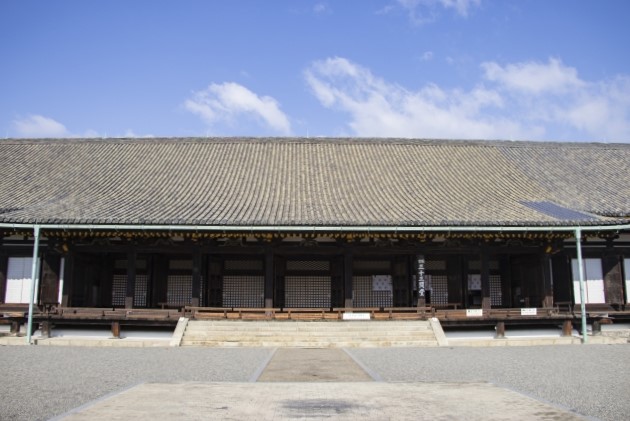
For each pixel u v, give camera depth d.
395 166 29.08
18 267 22.58
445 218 20.92
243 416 8.11
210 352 17.00
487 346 19.36
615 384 11.23
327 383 11.04
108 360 14.96
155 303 24.23
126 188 24.80
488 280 21.66
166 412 8.35
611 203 24.00
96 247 21.47
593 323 21.62
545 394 10.15
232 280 24.67
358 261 25.23
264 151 31.16
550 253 22.17
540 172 28.39
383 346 18.98
